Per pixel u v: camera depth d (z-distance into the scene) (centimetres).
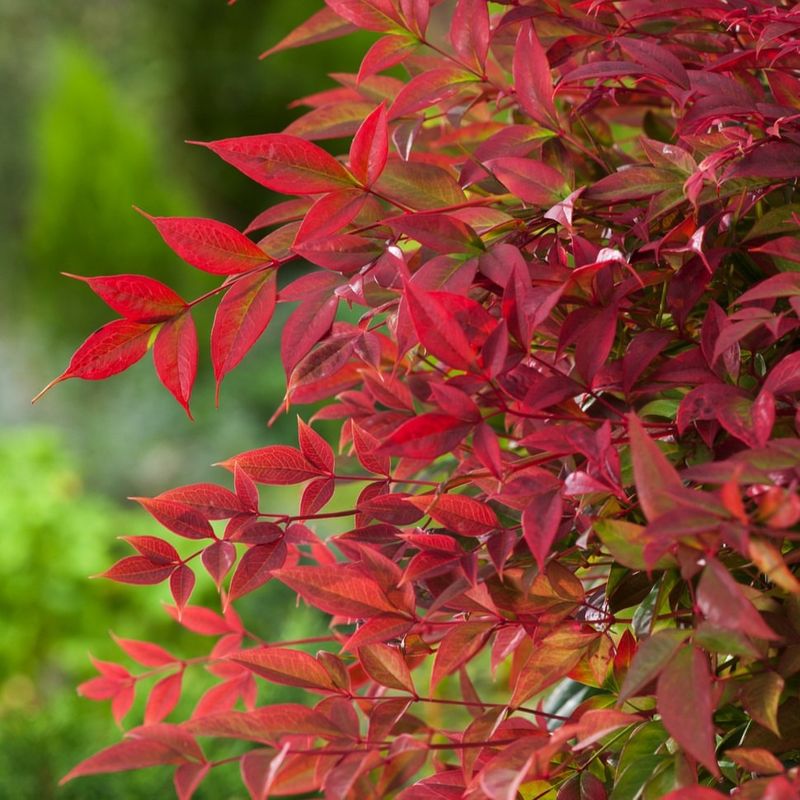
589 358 107
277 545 110
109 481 636
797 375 104
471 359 105
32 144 989
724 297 112
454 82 112
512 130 112
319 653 110
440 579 109
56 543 311
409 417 114
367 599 109
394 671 110
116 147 809
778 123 107
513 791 102
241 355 110
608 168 113
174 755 107
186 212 828
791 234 110
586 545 108
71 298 797
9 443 408
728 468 101
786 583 99
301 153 107
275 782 112
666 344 109
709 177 107
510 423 116
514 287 106
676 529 100
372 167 108
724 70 111
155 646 121
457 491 116
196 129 969
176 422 655
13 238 970
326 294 110
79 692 121
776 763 102
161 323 109
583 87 116
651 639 102
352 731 108
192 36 959
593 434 105
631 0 119
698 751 100
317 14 120
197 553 110
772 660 105
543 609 109
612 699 111
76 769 107
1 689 295
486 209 110
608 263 106
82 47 971
